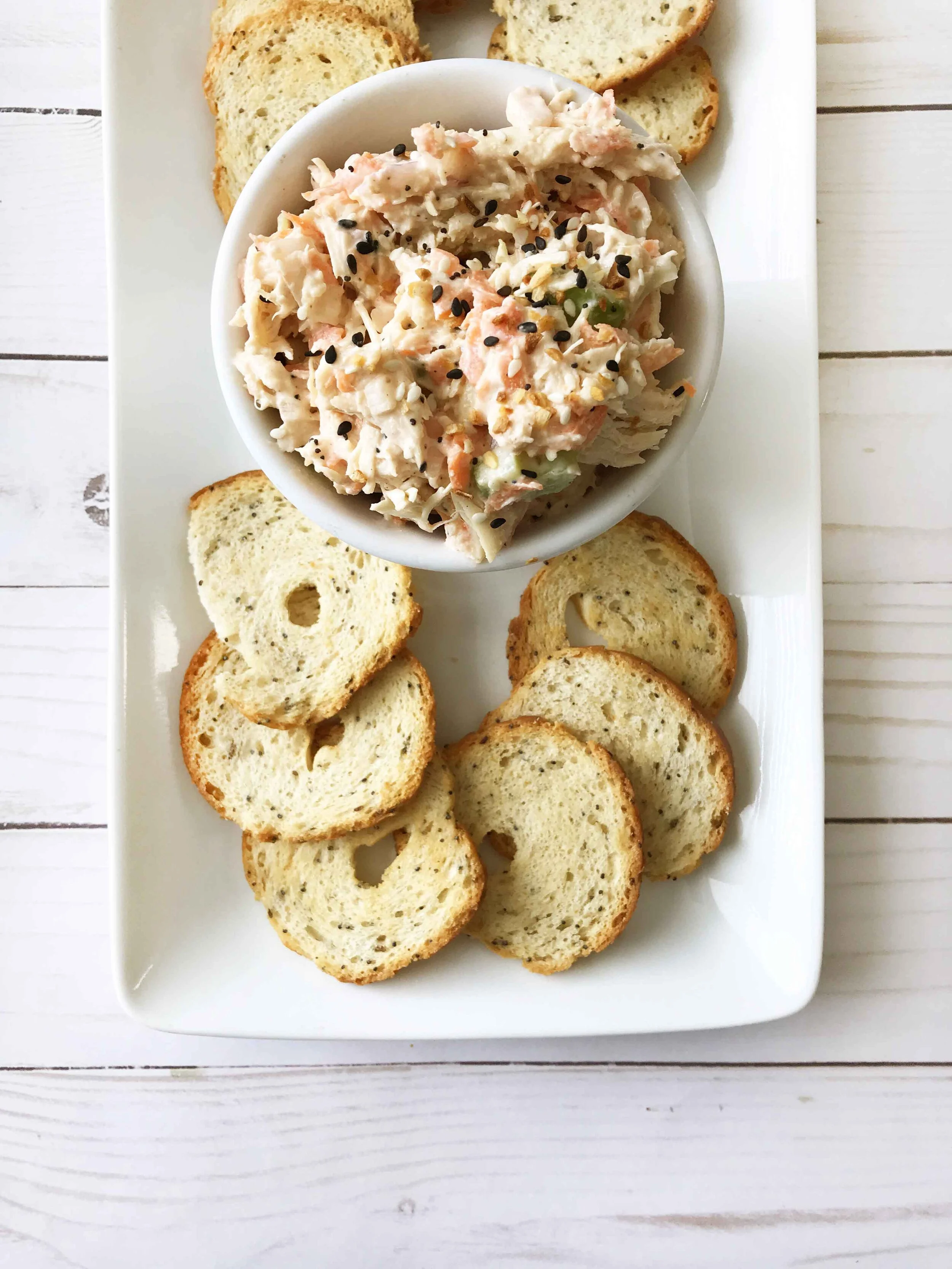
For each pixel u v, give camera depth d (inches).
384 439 6.5
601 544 9.0
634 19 9.0
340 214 6.7
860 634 9.8
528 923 8.8
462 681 9.1
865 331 9.8
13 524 9.8
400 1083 9.6
